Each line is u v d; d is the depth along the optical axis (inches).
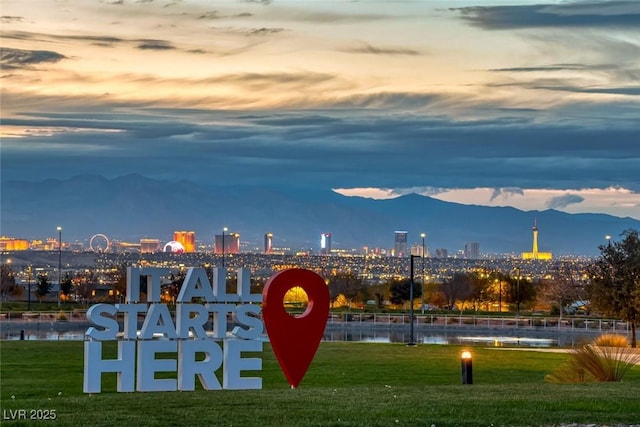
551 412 874.8
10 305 5032.0
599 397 990.4
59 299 5438.0
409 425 806.5
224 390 1227.2
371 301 6003.9
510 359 2175.2
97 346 1256.2
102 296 6067.9
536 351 2416.3
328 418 847.1
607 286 2699.3
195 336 1293.1
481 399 975.6
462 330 3678.6
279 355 1311.5
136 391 1268.5
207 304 1304.1
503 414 863.1
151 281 1296.8
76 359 2066.9
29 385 1604.3
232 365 1299.2
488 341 3046.3
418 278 7450.8
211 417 857.5
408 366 2000.5
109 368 1259.8
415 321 4042.8
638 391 1074.7
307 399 997.2
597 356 1429.6
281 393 1090.1
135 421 839.7
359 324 3912.4
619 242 2733.8
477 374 1857.8
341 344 2652.6
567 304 4965.6
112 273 6939.0
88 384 1248.8
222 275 1316.4
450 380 1739.7
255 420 839.1
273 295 1310.3
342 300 5797.2
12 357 2103.8
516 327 3695.9
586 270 2795.3
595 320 3892.7
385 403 948.6
